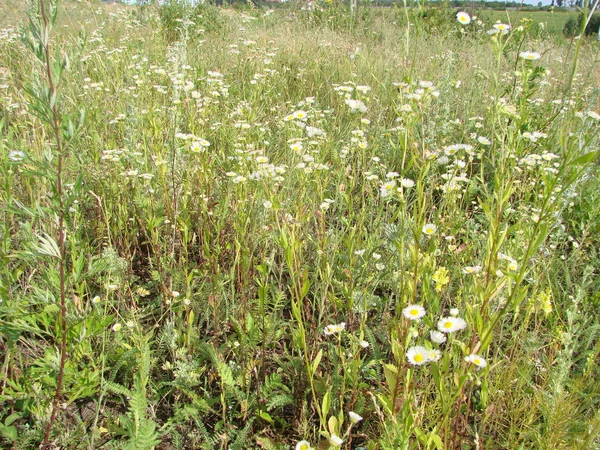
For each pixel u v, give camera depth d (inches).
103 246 125.8
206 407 84.7
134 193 135.9
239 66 245.3
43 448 75.0
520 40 83.2
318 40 299.9
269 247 119.7
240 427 87.2
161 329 103.8
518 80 152.9
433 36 269.7
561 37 275.6
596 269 126.8
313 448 71.8
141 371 81.1
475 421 79.9
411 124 77.0
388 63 246.2
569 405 72.9
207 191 135.6
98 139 147.2
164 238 123.8
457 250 106.7
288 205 110.1
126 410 89.1
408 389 70.6
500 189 68.7
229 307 107.0
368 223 129.3
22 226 94.8
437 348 79.1
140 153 137.5
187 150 133.4
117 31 305.0
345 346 99.1
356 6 381.1
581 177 123.2
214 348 94.9
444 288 104.2
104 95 185.8
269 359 100.2
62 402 82.0
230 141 152.2
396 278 98.7
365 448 79.8
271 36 309.4
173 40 324.5
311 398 90.7
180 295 106.1
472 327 71.7
